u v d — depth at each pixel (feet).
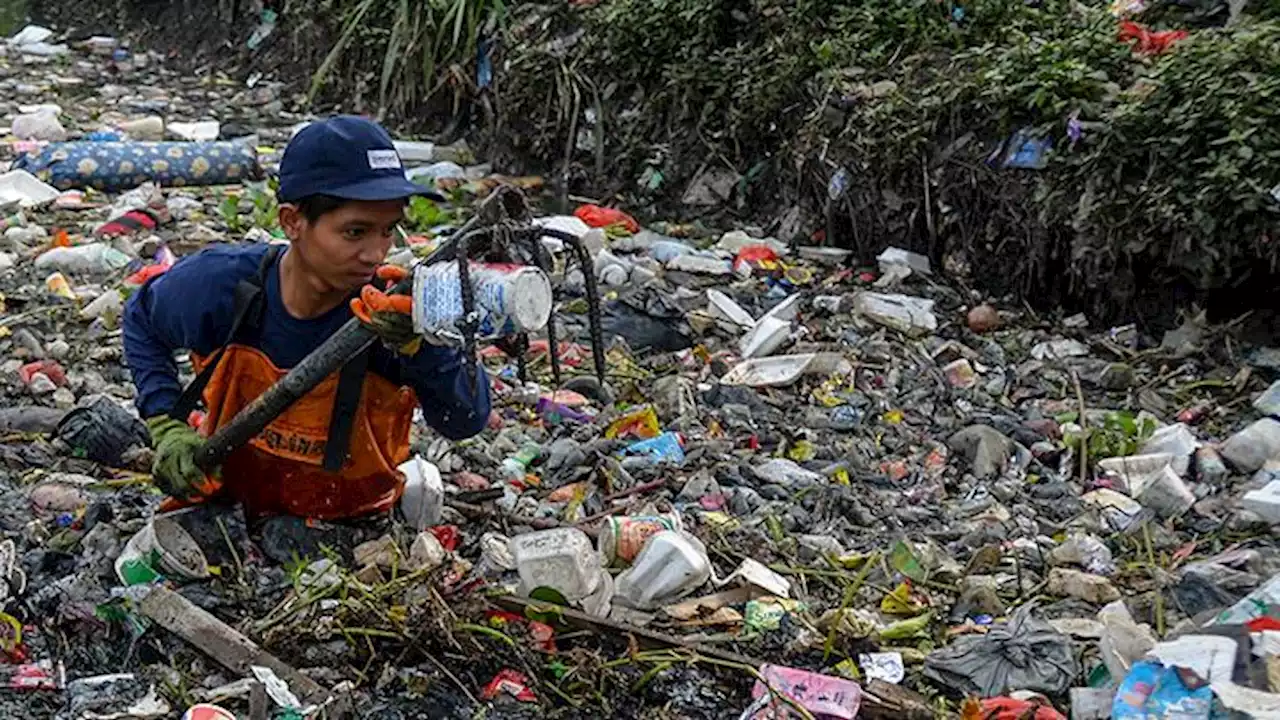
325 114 34.53
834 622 12.41
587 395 18.42
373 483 13.19
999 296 22.76
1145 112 21.15
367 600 12.12
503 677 11.75
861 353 20.40
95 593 12.54
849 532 14.97
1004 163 22.53
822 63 25.82
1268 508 15.11
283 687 11.15
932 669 12.10
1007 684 11.89
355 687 11.71
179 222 25.22
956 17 25.85
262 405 11.82
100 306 20.24
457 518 14.37
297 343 12.30
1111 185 21.11
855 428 17.87
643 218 27.63
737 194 26.99
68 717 11.16
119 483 14.97
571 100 29.53
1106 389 19.56
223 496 13.16
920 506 15.84
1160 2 25.08
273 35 37.60
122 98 35.12
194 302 12.28
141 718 11.12
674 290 22.72
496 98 30.96
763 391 18.97
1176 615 13.01
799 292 22.90
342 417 12.52
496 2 31.65
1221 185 19.95
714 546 13.96
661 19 28.68
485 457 16.05
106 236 23.80
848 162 24.50
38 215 25.16
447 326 10.55
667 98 28.27
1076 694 11.50
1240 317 20.34
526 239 11.00
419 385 12.53
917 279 23.24
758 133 26.89
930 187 23.52
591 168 29.25
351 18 34.53
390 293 11.10
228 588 12.71
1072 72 22.29
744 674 11.86
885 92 24.66
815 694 11.48
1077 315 21.84
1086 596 13.52
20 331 19.16
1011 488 16.17
